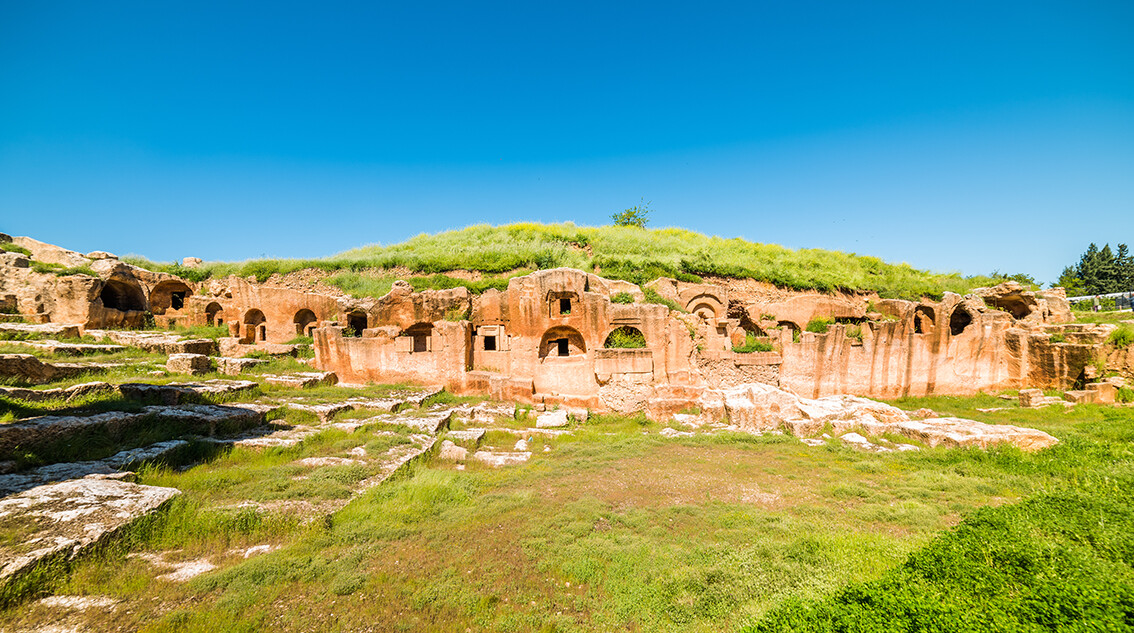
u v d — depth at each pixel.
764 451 13.09
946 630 4.25
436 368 19.47
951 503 8.81
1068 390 22.75
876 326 22.80
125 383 13.34
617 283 21.02
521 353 19.30
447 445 12.73
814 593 5.24
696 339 20.08
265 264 27.89
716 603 5.49
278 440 11.33
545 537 7.56
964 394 24.05
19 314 21.64
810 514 8.40
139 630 4.91
